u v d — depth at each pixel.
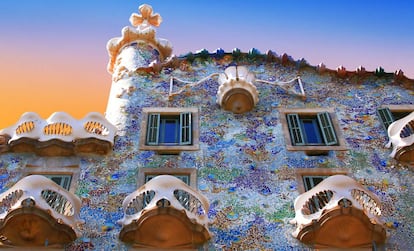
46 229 14.02
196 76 20.86
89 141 17.25
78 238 14.59
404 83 20.67
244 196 16.00
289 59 21.41
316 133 18.66
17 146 17.31
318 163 17.17
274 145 17.83
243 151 17.56
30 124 17.83
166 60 21.41
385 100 19.95
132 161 17.16
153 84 20.39
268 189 16.27
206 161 17.19
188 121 18.75
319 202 15.35
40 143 17.23
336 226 14.17
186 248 14.37
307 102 19.70
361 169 17.03
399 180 16.70
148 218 13.96
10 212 13.70
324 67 20.95
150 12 25.66
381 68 20.91
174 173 16.75
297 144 17.91
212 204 15.72
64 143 17.20
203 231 14.32
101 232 14.84
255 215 15.46
